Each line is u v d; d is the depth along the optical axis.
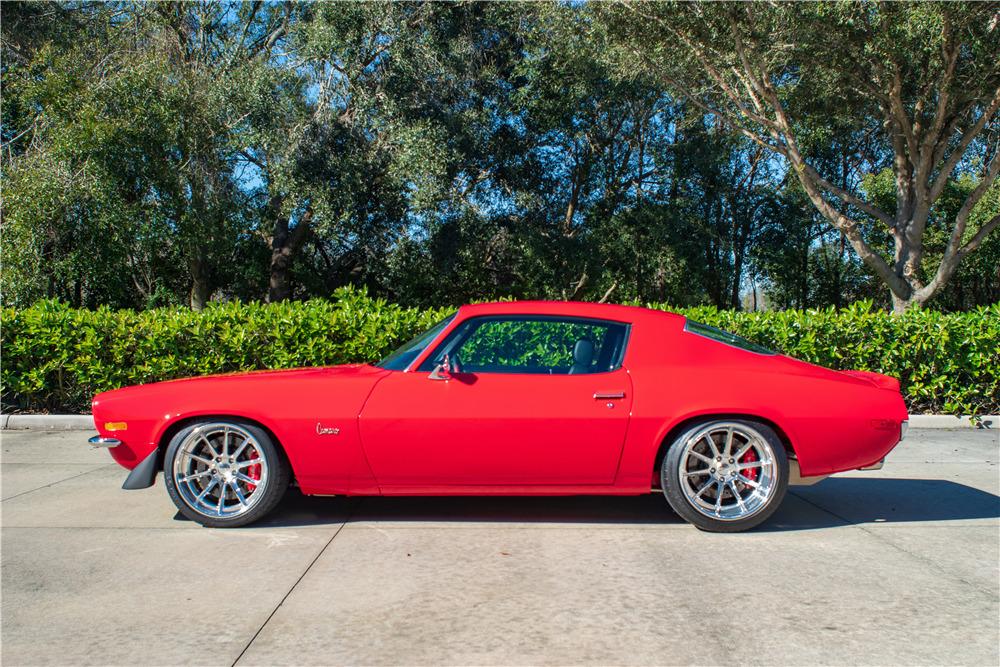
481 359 4.58
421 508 5.04
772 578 3.75
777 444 4.41
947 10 12.56
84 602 3.47
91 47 18.47
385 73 18.48
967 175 23.98
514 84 23.53
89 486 5.81
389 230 21.44
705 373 4.47
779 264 28.45
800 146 24.61
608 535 4.45
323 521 4.74
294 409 4.44
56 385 9.02
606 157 26.08
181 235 18.56
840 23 13.34
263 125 18.36
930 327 8.84
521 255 24.30
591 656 2.91
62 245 17.27
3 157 18.25
